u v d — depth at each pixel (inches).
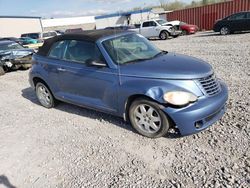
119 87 154.3
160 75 140.6
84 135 165.8
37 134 174.9
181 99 132.9
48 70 205.8
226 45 502.0
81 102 186.7
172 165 125.2
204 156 129.0
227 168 118.0
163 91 136.7
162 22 873.5
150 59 166.2
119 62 160.6
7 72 426.9
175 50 514.6
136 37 192.9
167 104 136.7
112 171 125.9
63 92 201.8
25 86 318.7
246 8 919.7
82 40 180.7
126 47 175.0
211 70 151.6
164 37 838.5
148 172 122.2
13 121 203.2
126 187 113.3
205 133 150.4
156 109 141.3
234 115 168.7
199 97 137.9
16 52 420.8
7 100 264.1
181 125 135.7
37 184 122.7
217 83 152.3
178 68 144.6
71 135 167.8
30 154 149.9
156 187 111.4
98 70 165.5
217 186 107.7
